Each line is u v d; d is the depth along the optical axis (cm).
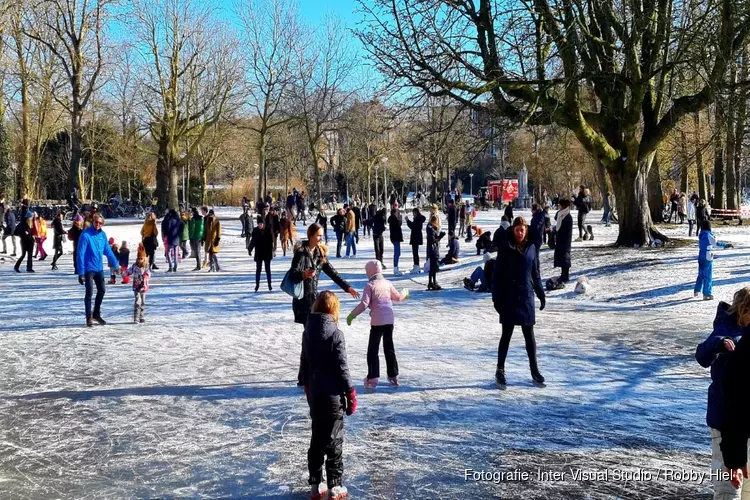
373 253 3023
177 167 4953
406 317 1426
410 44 1989
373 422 722
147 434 691
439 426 708
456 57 1936
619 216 2289
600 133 2278
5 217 2895
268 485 563
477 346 1124
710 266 1498
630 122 2089
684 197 4041
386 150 5541
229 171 8156
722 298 1498
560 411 760
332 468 532
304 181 7412
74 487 561
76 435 689
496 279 862
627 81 2034
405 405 784
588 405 784
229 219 5238
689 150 3697
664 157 4250
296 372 945
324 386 541
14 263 2594
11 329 1266
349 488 552
